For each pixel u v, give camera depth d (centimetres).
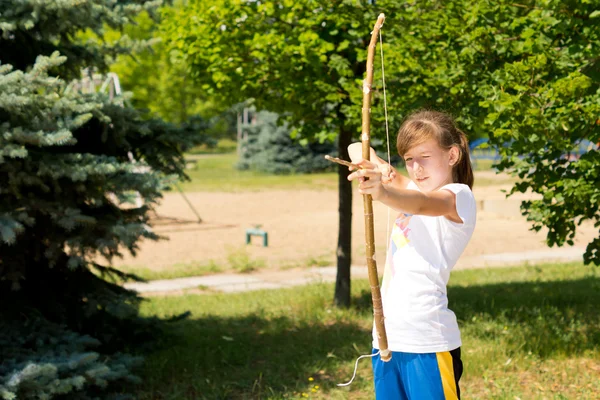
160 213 1933
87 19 507
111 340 579
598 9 528
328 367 584
